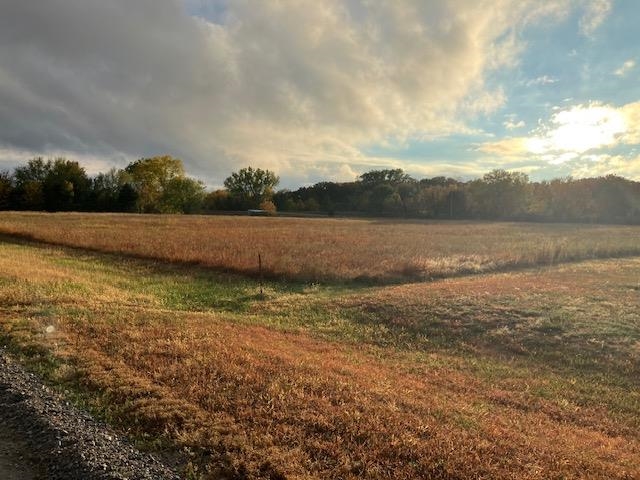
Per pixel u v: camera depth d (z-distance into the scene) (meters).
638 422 7.67
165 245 30.22
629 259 28.61
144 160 100.25
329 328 13.27
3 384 7.44
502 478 5.17
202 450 5.64
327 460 5.45
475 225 72.25
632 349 10.89
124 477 5.07
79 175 102.06
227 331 11.43
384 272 21.52
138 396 7.06
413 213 115.94
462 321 13.41
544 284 18.30
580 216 94.19
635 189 91.75
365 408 6.88
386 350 11.49
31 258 24.52
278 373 8.15
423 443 5.86
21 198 94.62
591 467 5.63
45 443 5.81
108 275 20.89
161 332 10.62
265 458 5.38
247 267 22.02
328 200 146.12
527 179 103.50
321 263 23.45
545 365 10.52
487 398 8.30
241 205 135.88
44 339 9.72
